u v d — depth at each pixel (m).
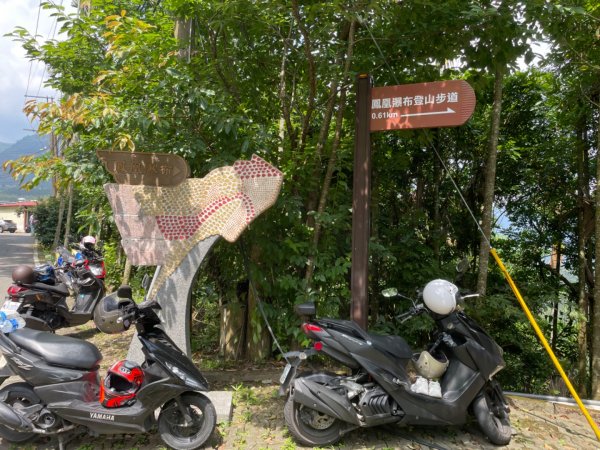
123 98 5.02
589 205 6.64
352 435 3.90
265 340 5.80
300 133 6.00
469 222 7.40
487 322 6.15
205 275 6.11
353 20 4.58
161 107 4.75
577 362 6.96
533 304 6.58
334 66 4.91
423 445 3.78
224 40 5.51
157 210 4.66
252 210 4.61
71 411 3.36
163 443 3.66
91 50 6.49
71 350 3.52
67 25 5.83
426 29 5.11
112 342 6.75
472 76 5.85
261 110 5.89
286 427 3.97
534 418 4.48
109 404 3.41
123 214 4.64
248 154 5.10
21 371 3.43
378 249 5.82
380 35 5.34
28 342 3.49
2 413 3.34
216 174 4.66
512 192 7.50
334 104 5.77
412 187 7.39
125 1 6.75
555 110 7.06
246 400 4.51
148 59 4.82
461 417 3.80
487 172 5.85
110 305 3.74
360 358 3.63
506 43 5.03
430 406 3.71
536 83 7.18
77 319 6.80
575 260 7.53
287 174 5.34
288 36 5.27
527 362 6.79
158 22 6.01
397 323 6.32
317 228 5.31
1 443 3.61
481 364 3.85
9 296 6.33
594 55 5.68
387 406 3.63
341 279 5.49
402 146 7.04
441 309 3.86
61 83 6.57
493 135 5.77
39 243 23.61
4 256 18.81
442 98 4.47
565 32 5.11
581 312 6.52
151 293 4.60
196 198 4.67
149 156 4.66
